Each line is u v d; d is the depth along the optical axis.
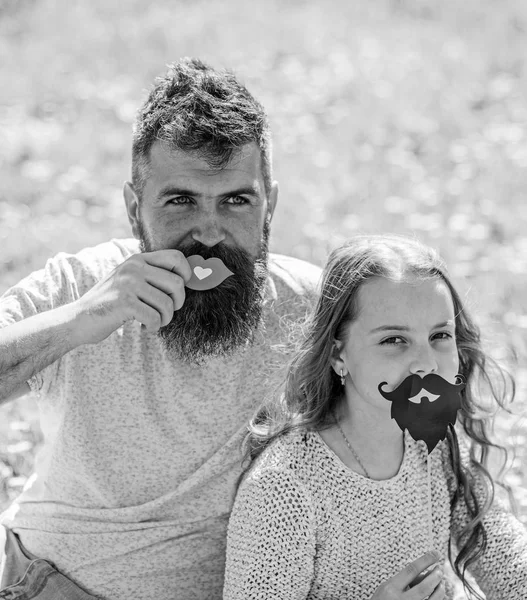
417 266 2.85
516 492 3.78
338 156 8.73
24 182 7.84
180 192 2.79
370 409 2.88
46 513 3.05
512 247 6.82
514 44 12.25
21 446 4.13
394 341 2.81
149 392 2.95
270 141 2.97
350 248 2.92
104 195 7.80
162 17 13.04
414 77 11.05
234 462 2.97
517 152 8.85
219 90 2.87
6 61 11.16
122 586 2.99
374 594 2.77
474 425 3.19
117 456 2.96
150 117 2.86
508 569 2.98
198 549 3.00
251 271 2.86
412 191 7.92
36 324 2.70
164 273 2.68
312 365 2.93
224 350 2.85
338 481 2.88
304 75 11.15
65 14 12.99
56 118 9.62
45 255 6.38
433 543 2.98
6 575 3.12
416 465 2.96
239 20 13.24
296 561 2.79
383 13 14.02
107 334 2.70
